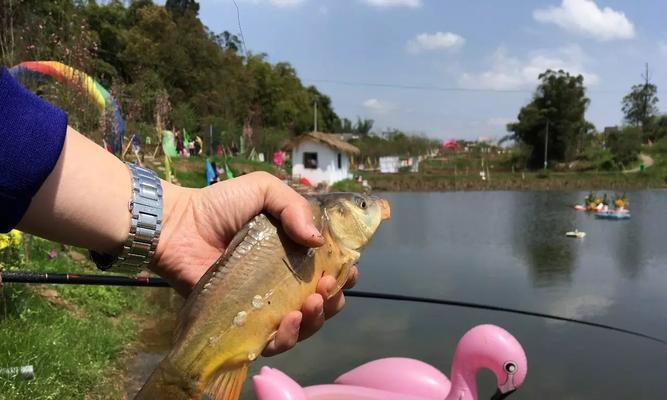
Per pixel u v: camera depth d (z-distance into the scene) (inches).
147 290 394.9
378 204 89.0
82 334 266.4
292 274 76.9
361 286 492.7
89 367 239.8
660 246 724.7
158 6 1718.8
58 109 67.9
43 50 502.6
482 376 289.6
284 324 75.7
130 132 800.3
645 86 3216.0
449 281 518.6
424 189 2105.1
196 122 1535.4
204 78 1736.0
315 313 78.4
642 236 818.2
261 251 76.0
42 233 70.8
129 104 880.3
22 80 473.4
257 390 192.5
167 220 88.4
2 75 61.7
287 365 300.2
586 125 2659.9
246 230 77.2
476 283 511.2
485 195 1814.7
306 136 1681.8
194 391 71.7
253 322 74.0
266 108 2351.1
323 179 1686.8
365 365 234.7
